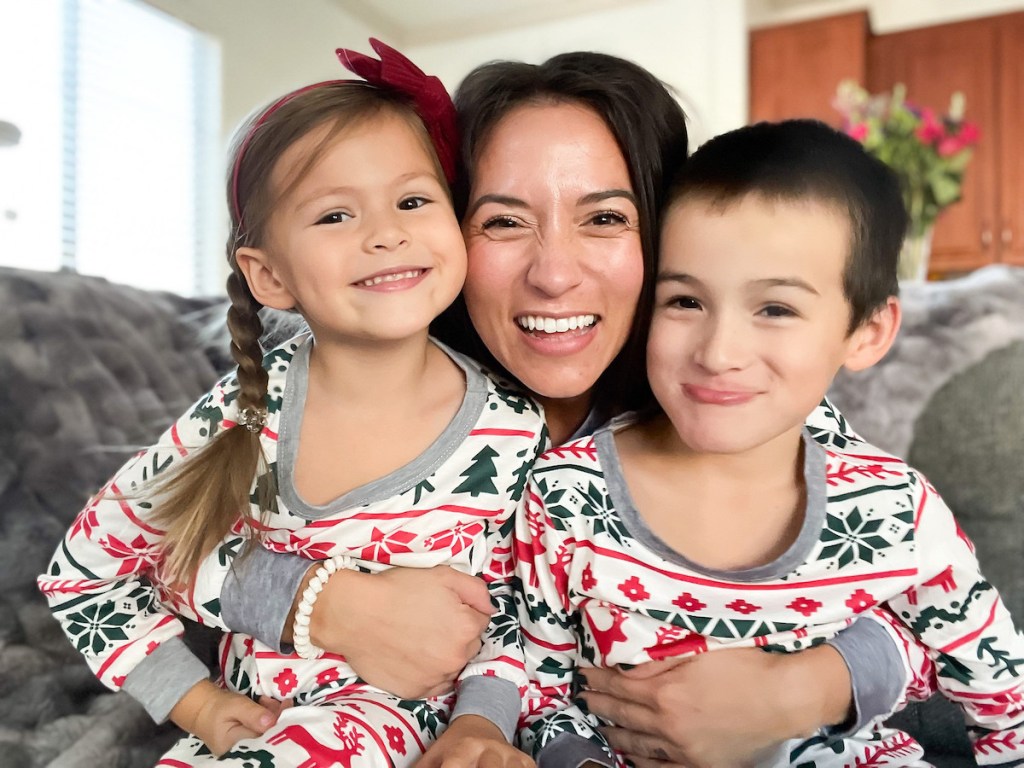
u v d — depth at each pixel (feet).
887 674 2.60
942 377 4.78
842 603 2.61
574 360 2.98
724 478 2.78
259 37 11.89
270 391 2.97
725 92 13.89
